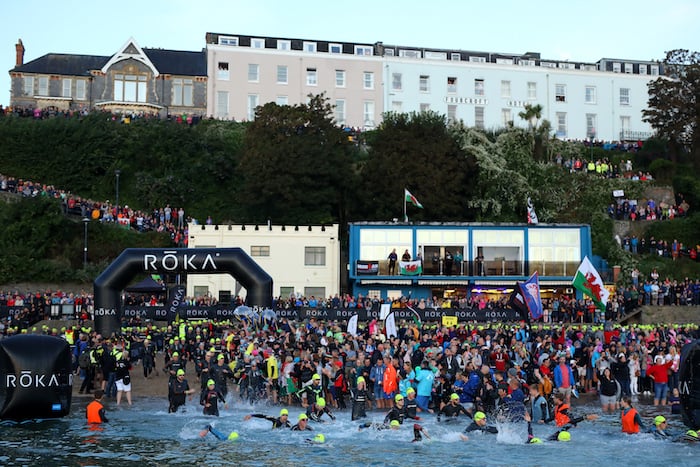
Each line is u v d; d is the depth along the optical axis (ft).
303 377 93.50
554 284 181.68
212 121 252.42
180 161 230.27
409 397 78.74
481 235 186.29
